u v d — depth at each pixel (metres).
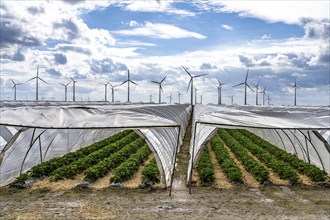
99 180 22.17
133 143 32.88
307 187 20.98
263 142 36.41
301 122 21.23
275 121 21.16
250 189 20.56
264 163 27.58
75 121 19.83
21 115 20.39
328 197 19.11
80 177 22.91
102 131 40.03
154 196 19.11
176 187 20.98
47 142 25.78
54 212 16.56
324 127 20.11
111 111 21.17
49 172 23.33
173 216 16.12
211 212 16.67
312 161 26.34
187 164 27.62
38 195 19.20
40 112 20.84
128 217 15.98
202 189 20.52
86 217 15.95
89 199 18.53
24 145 23.09
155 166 22.98
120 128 19.16
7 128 22.69
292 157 27.12
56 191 19.92
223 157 27.00
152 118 20.48
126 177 22.02
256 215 16.30
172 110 49.19
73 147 30.86
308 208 17.28
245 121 20.78
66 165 25.53
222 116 21.61
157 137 22.38
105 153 28.59
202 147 21.66
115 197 18.89
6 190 20.06
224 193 19.75
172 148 26.94
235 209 17.11
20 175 21.23
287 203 18.05
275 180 22.56
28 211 16.69
